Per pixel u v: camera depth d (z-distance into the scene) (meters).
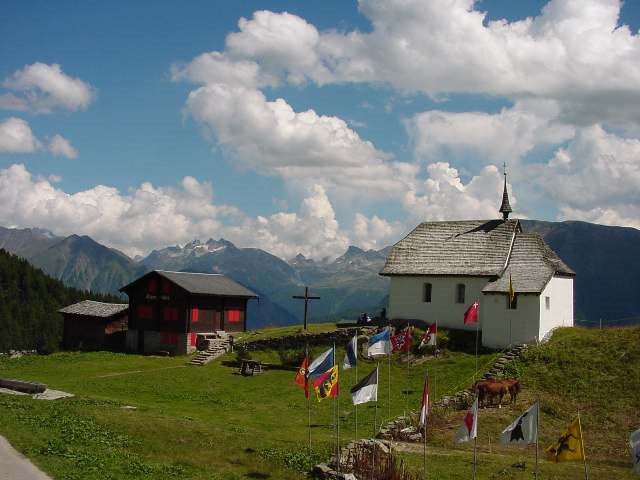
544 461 31.64
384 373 51.66
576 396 42.12
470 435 25.00
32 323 144.25
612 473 30.00
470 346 54.84
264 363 58.75
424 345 54.09
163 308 70.94
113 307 78.94
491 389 41.41
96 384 51.88
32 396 41.38
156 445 30.42
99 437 30.61
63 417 33.72
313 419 40.66
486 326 54.97
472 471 29.05
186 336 68.75
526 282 54.31
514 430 23.39
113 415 35.19
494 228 62.59
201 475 26.36
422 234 65.88
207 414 41.50
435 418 39.47
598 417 39.00
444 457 31.53
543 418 39.44
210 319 71.44
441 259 61.66
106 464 26.06
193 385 51.78
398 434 36.28
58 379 54.47
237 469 27.92
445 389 46.12
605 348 47.50
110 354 68.56
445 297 59.91
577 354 47.56
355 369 51.44
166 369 58.47
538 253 58.22
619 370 44.03
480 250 60.69
